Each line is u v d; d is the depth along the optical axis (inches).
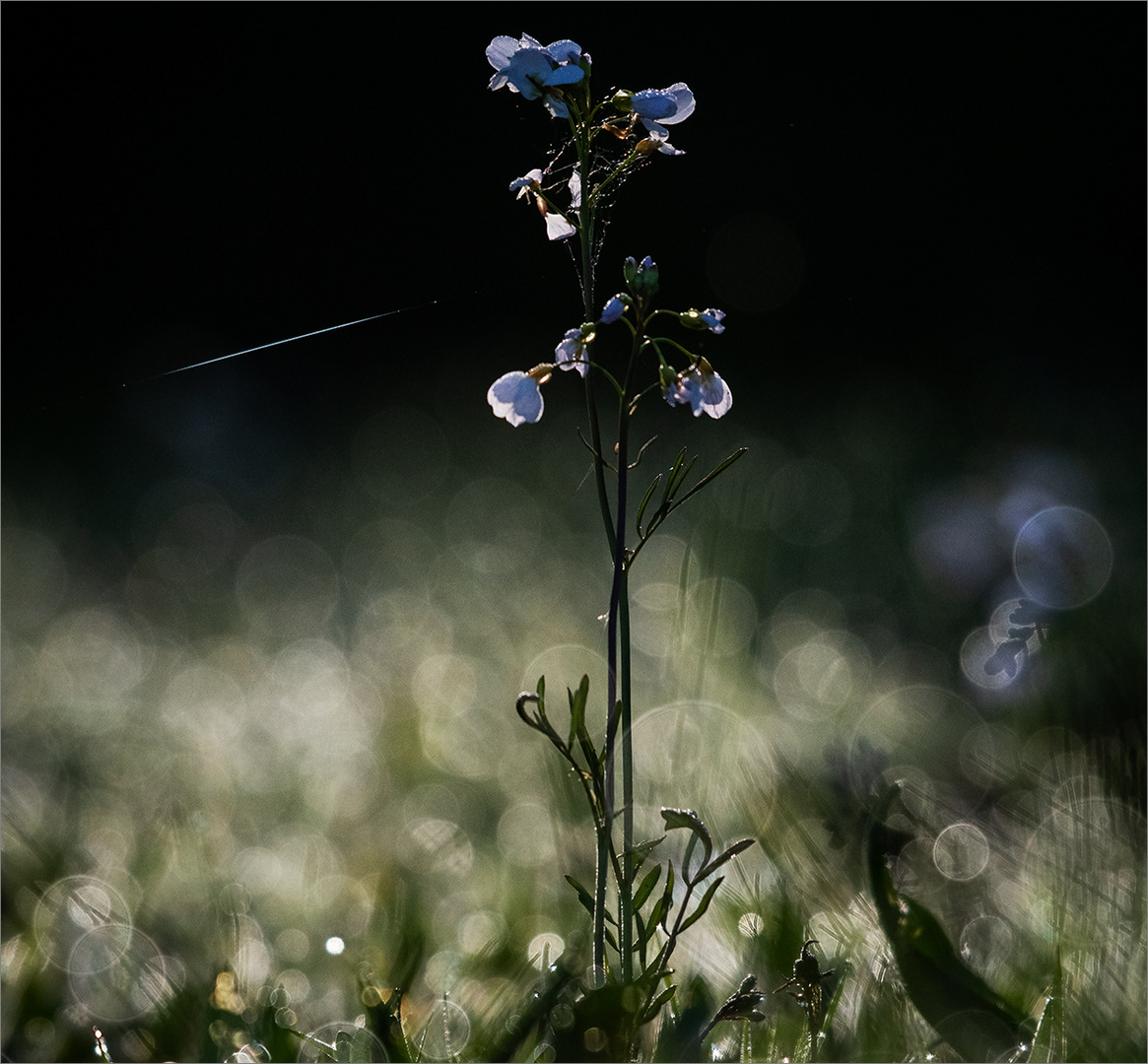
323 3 335.6
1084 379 213.5
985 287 261.7
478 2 338.3
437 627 120.3
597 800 58.5
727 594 114.7
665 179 279.3
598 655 103.9
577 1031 58.4
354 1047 59.1
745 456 171.0
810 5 331.6
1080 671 67.7
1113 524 120.5
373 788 80.4
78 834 70.0
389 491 180.9
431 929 65.6
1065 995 59.8
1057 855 63.6
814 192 298.2
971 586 111.9
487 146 292.8
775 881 64.2
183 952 64.6
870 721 85.7
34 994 62.7
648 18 340.2
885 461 168.4
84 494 184.1
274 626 127.0
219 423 213.5
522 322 272.1
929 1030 60.1
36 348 286.5
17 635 123.8
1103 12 310.5
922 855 65.9
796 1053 59.6
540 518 156.7
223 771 82.7
